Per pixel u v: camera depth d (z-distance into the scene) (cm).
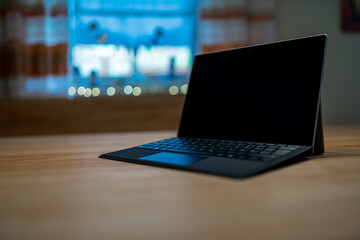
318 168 44
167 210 28
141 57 289
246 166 43
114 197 33
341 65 309
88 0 277
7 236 23
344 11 304
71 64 272
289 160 46
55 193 34
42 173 45
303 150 49
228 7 280
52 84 262
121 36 285
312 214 26
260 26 286
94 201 31
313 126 51
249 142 58
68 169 48
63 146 76
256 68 62
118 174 44
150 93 289
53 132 212
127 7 285
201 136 66
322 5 303
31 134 208
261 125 58
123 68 287
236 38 280
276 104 57
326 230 23
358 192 32
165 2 291
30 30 255
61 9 258
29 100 207
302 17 300
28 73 256
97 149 69
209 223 25
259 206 29
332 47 306
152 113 231
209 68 70
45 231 24
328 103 309
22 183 39
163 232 23
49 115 210
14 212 28
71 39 273
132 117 228
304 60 55
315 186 35
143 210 28
